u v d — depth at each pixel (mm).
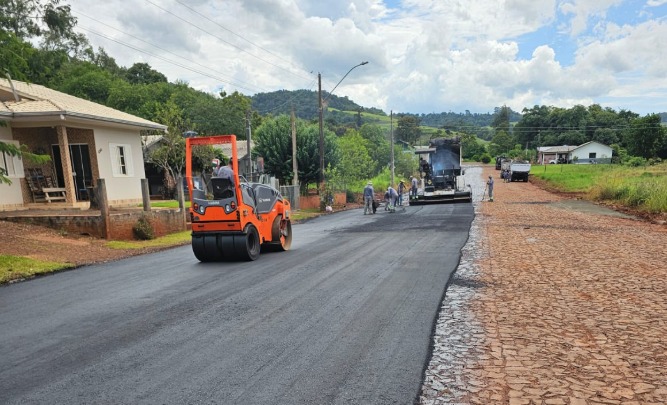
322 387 3576
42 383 3771
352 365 3988
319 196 27594
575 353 4098
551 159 94438
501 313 5344
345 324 5117
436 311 5504
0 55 9562
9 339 4898
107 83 45844
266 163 29266
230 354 4309
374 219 18969
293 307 5852
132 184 19281
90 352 4449
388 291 6539
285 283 7281
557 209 21000
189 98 49844
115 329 5152
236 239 9406
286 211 11477
